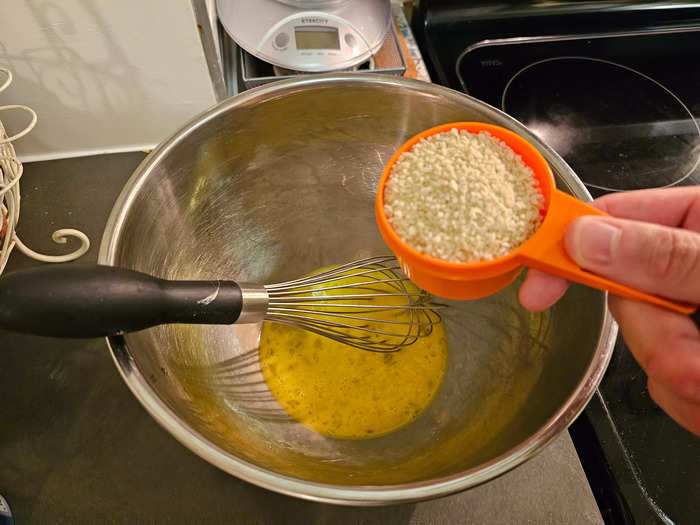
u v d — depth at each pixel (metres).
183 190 0.35
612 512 0.36
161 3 0.37
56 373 0.37
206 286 0.30
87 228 0.44
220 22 0.48
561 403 0.29
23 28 0.37
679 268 0.24
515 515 0.34
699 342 0.26
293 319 0.36
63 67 0.40
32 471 0.34
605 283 0.25
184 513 0.33
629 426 0.37
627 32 0.58
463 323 0.41
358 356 0.40
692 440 0.37
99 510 0.33
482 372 0.38
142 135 0.48
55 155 0.48
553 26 0.58
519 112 0.51
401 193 0.26
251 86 0.46
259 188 0.40
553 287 0.29
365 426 0.38
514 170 0.27
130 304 0.26
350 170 0.42
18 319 0.25
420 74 0.52
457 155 0.27
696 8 0.59
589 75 0.54
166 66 0.42
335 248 0.46
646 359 0.27
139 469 0.34
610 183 0.47
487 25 0.57
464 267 0.24
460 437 0.35
